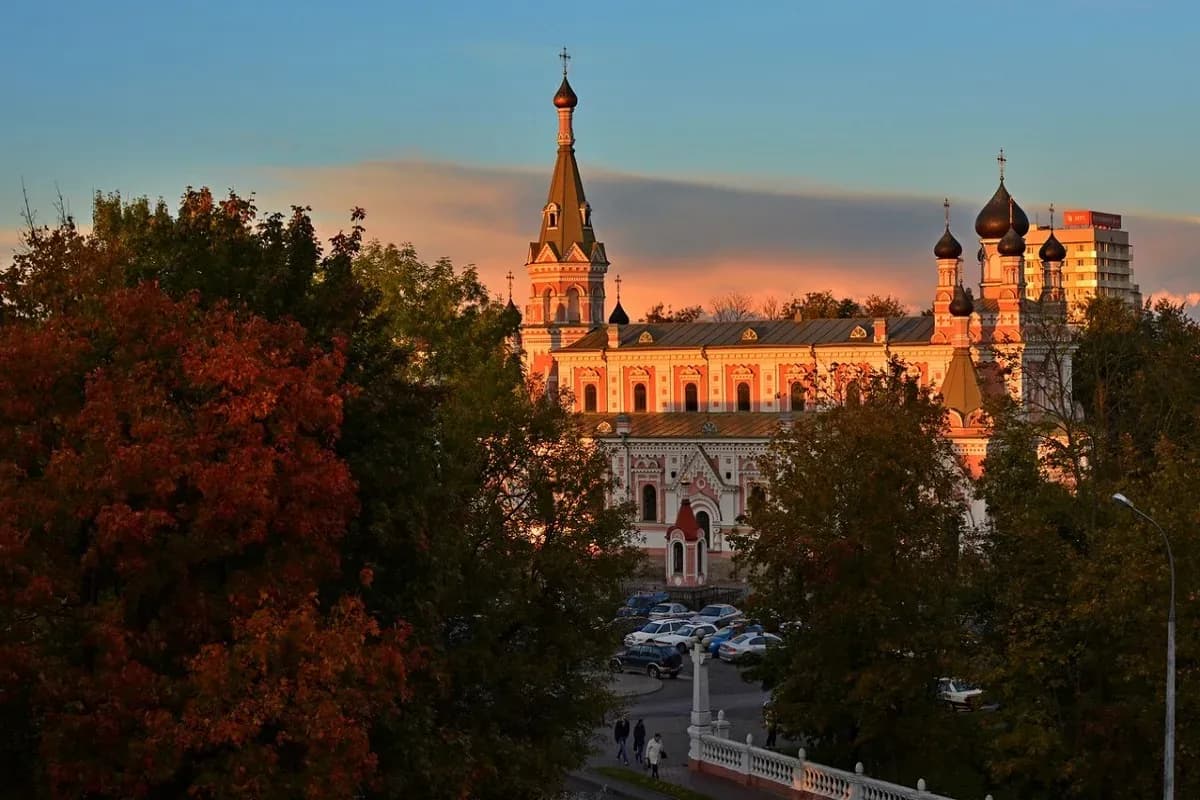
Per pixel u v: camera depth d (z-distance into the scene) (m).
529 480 63.31
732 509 151.50
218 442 44.03
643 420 164.12
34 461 44.06
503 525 61.22
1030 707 58.62
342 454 50.50
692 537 144.88
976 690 83.25
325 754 41.88
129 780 40.47
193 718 40.84
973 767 70.31
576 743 60.91
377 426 50.81
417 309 82.19
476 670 55.47
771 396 160.12
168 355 45.81
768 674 73.00
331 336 51.72
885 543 69.12
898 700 68.94
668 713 92.19
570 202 180.25
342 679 43.06
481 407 66.38
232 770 40.94
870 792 66.56
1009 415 67.00
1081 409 125.31
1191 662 56.38
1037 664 58.12
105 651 41.03
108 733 40.62
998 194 156.12
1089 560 58.28
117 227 60.97
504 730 57.19
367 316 57.31
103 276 48.28
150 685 41.22
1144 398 88.75
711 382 163.25
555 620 60.84
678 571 145.75
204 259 52.66
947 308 152.25
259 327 46.59
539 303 180.12
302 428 45.84
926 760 69.44
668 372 165.50
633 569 64.88
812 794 69.88
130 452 41.94
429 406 52.94
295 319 51.75
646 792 73.56
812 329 162.88
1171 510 56.69
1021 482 64.25
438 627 52.19
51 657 41.19
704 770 77.12
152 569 42.94
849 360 156.25
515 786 52.53
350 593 48.56
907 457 70.00
